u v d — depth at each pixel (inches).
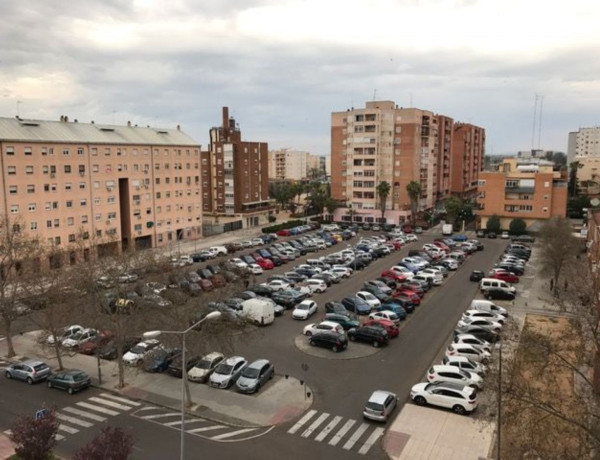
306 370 1291.8
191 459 978.1
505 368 962.1
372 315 1795.0
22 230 2342.5
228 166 4377.5
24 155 2618.1
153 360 1338.6
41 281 1611.7
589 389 969.5
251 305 1774.1
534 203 3821.4
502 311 1817.2
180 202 3654.0
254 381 1278.3
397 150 4338.1
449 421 1116.5
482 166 6781.5
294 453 998.4
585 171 6510.8
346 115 4448.8
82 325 1665.8
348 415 1154.0
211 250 3078.2
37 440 926.4
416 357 1493.6
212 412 1177.4
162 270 1600.6
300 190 5669.3
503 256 2874.0
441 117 5000.0
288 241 3449.8
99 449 817.5
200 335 1273.4
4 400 1259.2
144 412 1189.1
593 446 788.0
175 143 3577.8
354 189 4488.2
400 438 1049.5
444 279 2472.9
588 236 2721.5
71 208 2874.0
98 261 1566.2
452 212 4087.1
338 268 2507.4
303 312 1854.1
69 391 1291.8
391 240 3435.0
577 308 1071.0
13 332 1792.6
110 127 3275.1
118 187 3174.2
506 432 1015.0
